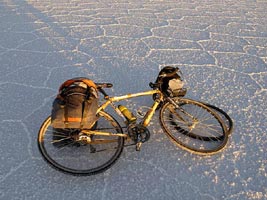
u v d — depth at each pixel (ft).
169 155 9.75
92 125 9.01
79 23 21.95
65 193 8.28
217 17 25.12
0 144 9.86
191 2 30.45
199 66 15.96
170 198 8.34
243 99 13.07
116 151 9.00
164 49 17.88
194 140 10.46
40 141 8.86
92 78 14.29
